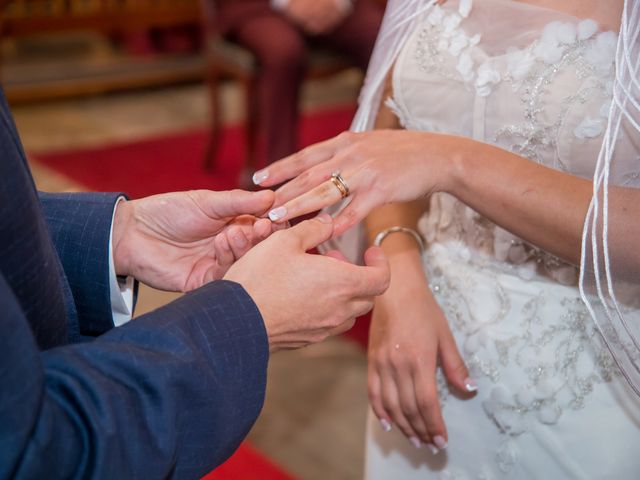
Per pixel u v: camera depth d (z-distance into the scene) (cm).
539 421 125
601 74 112
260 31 397
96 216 113
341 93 611
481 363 130
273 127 396
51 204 115
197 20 554
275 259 94
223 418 84
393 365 130
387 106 139
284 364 297
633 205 106
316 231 100
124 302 115
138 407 78
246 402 87
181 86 603
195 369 81
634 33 105
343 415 271
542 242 111
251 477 233
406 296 133
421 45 129
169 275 117
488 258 130
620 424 121
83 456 73
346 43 411
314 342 98
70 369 76
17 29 491
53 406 73
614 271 108
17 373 69
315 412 271
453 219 134
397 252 137
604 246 105
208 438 83
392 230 140
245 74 401
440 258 137
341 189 107
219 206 113
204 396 82
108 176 438
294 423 265
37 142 484
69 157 462
